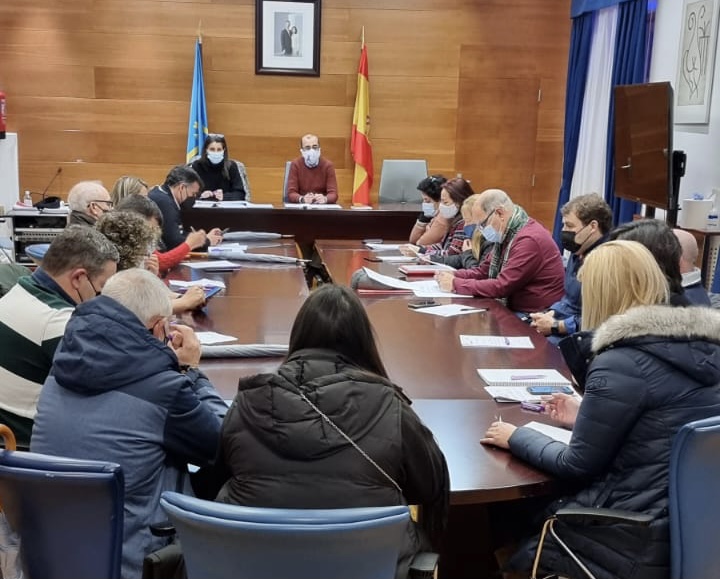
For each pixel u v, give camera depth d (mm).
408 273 4156
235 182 6203
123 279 1709
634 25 5965
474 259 4438
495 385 2332
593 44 6684
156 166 7160
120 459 1584
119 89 6996
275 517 1234
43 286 2139
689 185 5406
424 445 1487
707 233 4527
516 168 7445
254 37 7008
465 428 1997
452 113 7301
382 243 5324
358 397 1457
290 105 7148
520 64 7262
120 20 6891
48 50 6891
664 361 1697
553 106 7363
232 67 7039
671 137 4645
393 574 1349
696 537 1641
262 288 3701
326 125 7215
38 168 7062
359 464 1413
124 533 1578
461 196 4867
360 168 7102
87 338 1606
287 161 7195
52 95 6961
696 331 1705
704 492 1621
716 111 5031
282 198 7258
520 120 7359
